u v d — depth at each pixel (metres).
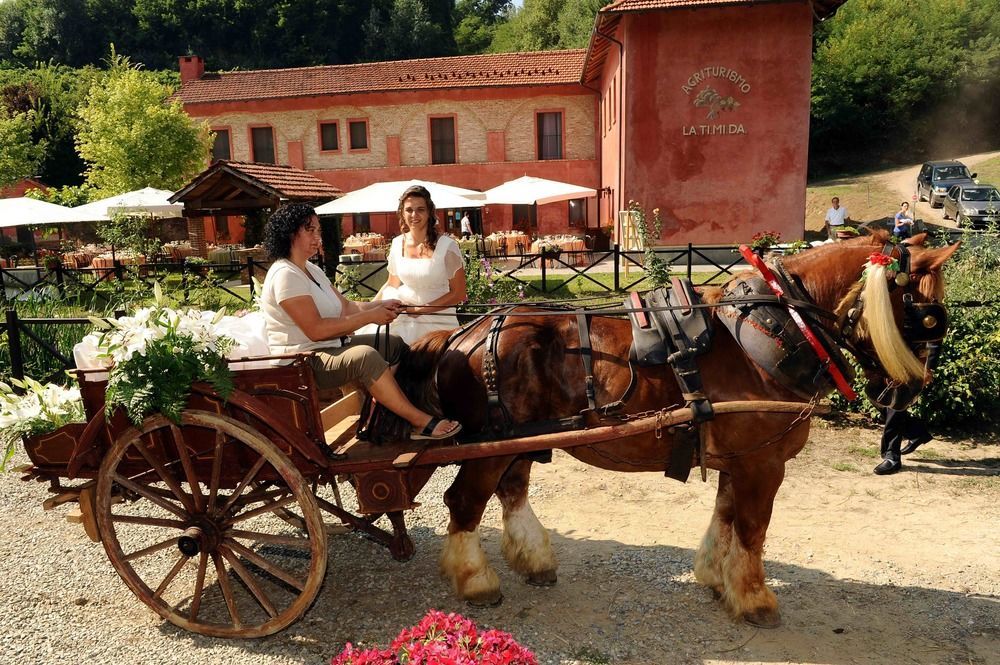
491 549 5.36
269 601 4.22
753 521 4.23
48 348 8.78
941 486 6.25
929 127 50.19
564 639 4.19
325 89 33.03
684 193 22.88
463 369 4.35
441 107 32.69
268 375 4.09
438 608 4.55
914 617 4.35
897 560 5.03
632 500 6.17
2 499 6.43
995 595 4.57
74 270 18.94
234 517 4.16
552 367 4.23
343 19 68.00
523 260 22.77
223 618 4.52
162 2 71.06
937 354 4.11
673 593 4.68
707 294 4.38
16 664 4.02
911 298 4.00
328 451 4.26
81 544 5.54
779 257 4.43
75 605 4.66
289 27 68.50
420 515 6.02
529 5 64.75
